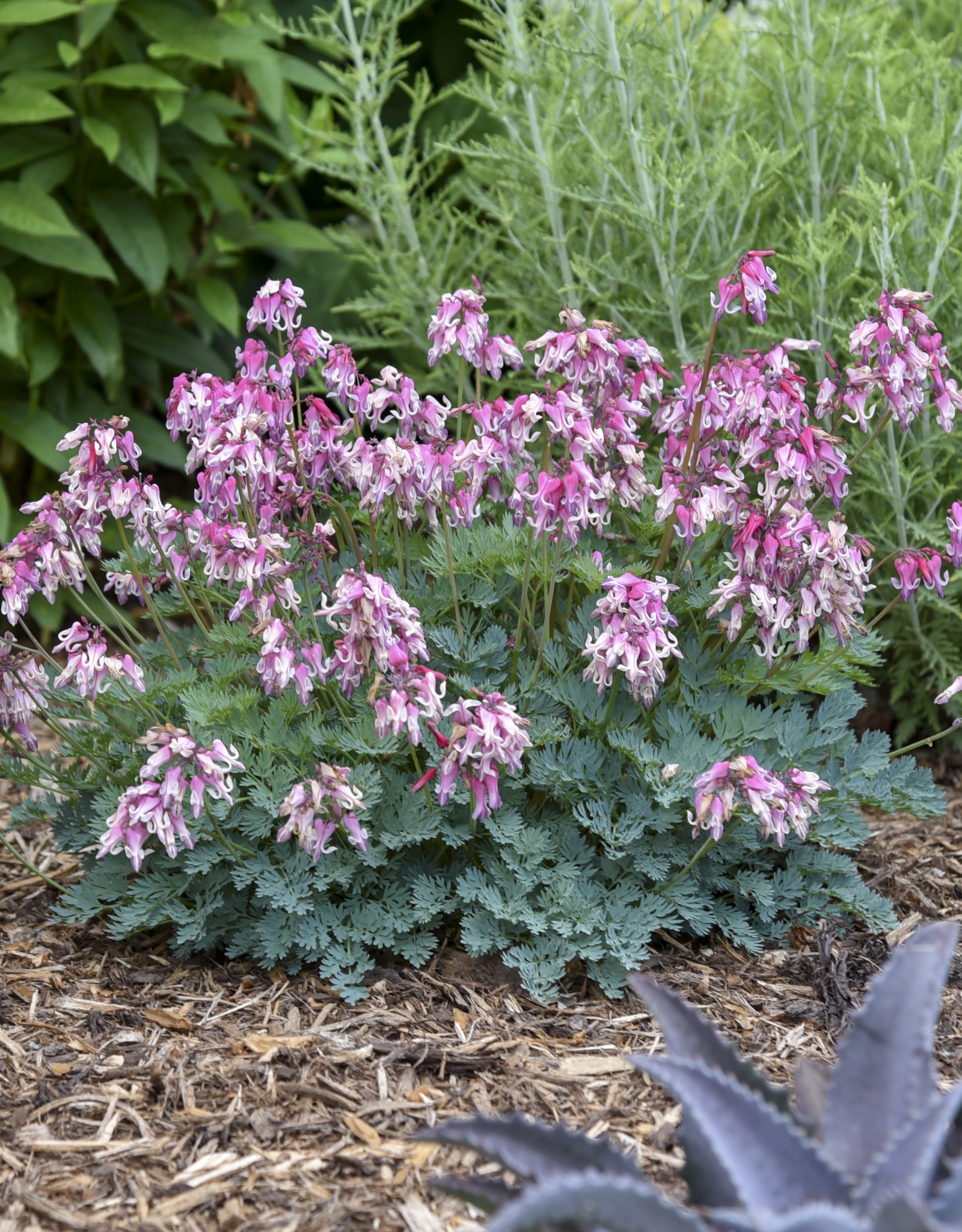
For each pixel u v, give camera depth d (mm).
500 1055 2527
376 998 2725
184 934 2766
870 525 4105
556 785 2871
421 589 3143
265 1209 2055
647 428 4336
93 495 2721
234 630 3029
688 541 2938
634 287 4348
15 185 4523
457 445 2758
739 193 4133
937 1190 1591
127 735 3092
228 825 2797
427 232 4902
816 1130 1724
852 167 4387
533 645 3197
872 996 1740
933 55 4320
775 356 2797
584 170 4320
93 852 3094
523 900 2766
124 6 4820
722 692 3068
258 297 2885
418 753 2986
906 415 2834
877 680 4500
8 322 4508
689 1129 1657
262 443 2750
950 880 3408
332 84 5289
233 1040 2561
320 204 6578
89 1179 2121
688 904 2855
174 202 5262
